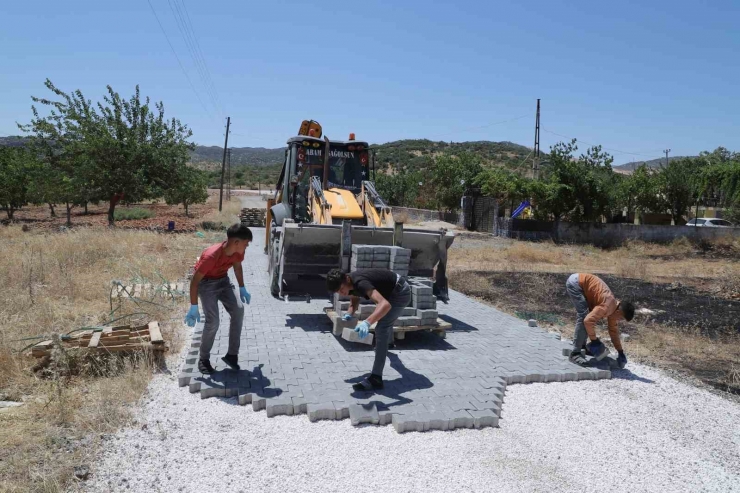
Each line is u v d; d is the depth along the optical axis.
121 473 3.49
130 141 21.75
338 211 9.11
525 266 15.65
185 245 16.22
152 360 5.52
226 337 6.53
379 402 4.66
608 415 4.81
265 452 3.82
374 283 4.80
